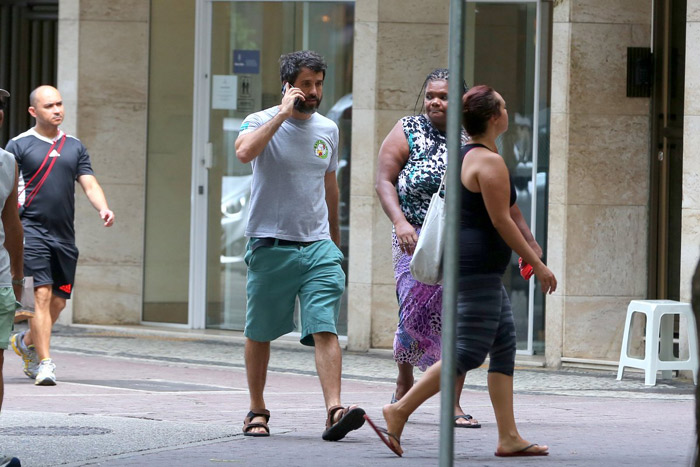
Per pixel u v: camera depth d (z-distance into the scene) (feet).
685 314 106.93
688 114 106.73
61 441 69.41
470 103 63.72
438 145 75.36
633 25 114.21
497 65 122.42
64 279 98.17
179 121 135.33
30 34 148.77
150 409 84.23
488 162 62.44
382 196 74.95
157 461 63.41
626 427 79.20
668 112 115.24
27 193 96.89
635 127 114.52
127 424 75.87
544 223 121.90
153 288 136.98
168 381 100.78
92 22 134.10
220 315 135.03
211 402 88.94
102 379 100.73
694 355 107.65
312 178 72.28
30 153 97.30
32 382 97.76
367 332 123.13
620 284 115.44
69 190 98.02
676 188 115.65
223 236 134.51
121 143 135.23
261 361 73.20
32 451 66.18
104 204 98.48
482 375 111.75
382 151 76.13
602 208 114.83
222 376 105.60
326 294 72.02
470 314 63.36
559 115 114.21
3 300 60.90
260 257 71.97
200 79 134.00
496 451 66.18
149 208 136.56
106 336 130.21
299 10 130.00
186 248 135.95
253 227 72.33
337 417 70.38
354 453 66.49
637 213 115.24
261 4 131.64
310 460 63.93
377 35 121.08
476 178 62.80
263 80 132.36
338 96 128.16
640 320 115.14
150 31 135.44
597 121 114.21
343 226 127.44
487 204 62.44
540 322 122.21
